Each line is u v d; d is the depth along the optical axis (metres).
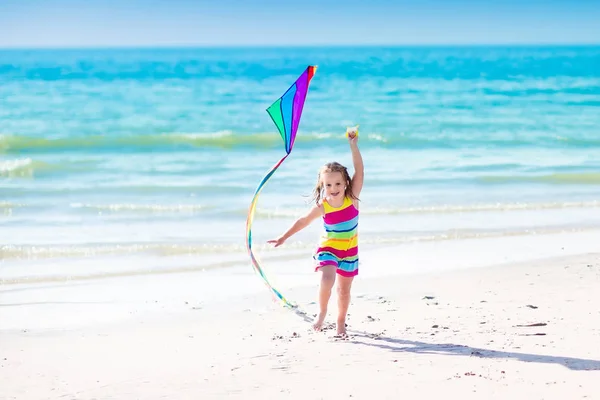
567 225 11.56
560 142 22.95
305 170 17.39
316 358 4.77
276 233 11.14
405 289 7.39
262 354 4.98
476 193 14.50
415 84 49.94
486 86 47.75
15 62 94.75
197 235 10.98
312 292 7.62
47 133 24.92
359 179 5.37
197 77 57.81
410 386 4.02
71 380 4.65
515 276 7.83
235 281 8.36
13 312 7.09
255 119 29.97
